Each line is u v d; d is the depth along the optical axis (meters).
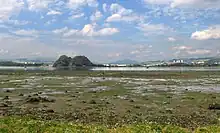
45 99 46.38
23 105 42.34
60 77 109.94
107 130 22.38
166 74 132.75
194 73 142.75
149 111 37.91
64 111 37.56
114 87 69.25
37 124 22.92
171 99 48.94
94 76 117.94
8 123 22.95
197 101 46.97
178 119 32.97
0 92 58.75
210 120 32.50
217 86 72.94
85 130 21.89
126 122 30.73
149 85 75.00
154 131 21.84
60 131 21.23
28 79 97.75
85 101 46.03
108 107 40.78
